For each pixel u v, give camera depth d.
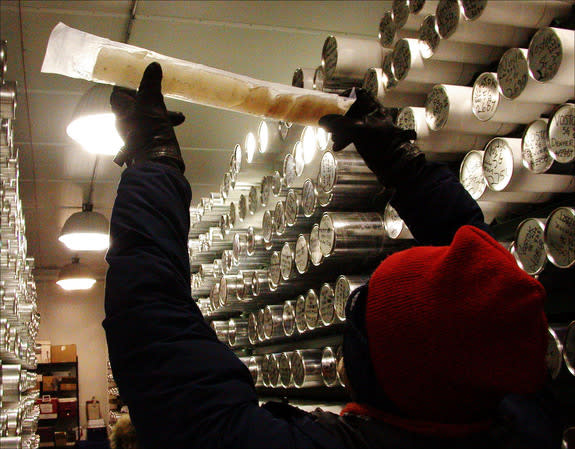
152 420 0.49
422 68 1.82
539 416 0.56
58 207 6.58
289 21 3.38
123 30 3.39
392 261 0.57
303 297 2.82
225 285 3.98
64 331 9.95
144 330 0.52
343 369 0.60
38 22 3.26
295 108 0.87
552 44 1.31
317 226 2.46
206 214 4.48
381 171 0.80
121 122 0.69
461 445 0.52
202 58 3.71
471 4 1.54
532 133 1.44
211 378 0.50
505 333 0.50
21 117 4.39
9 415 2.29
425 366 0.50
